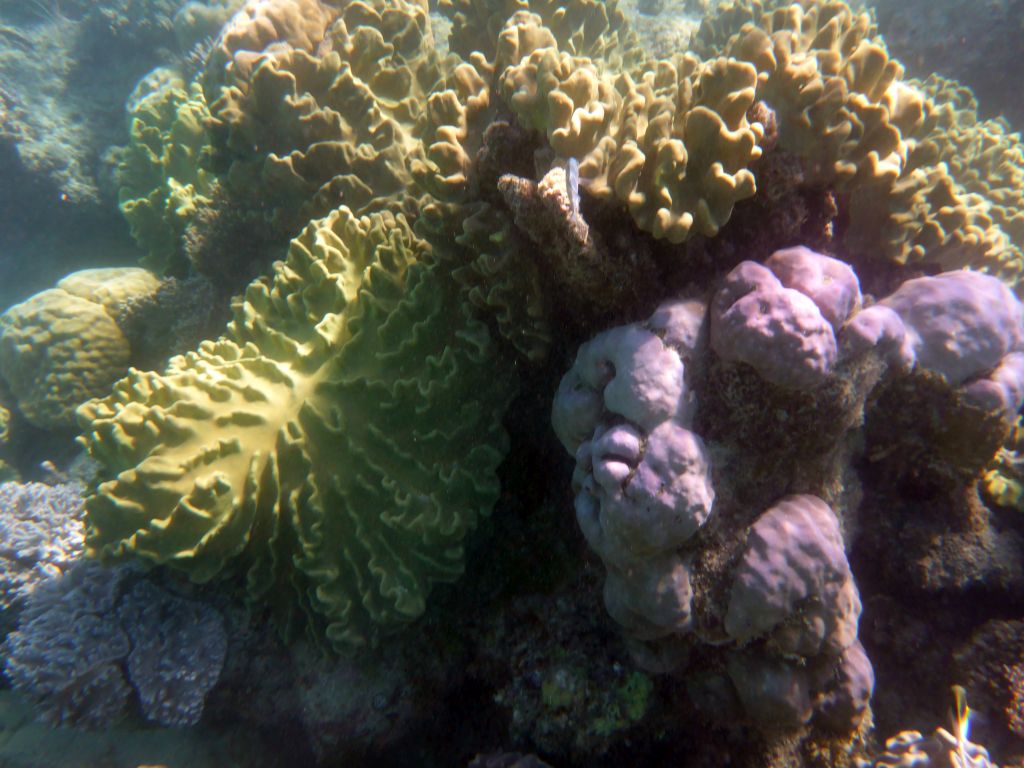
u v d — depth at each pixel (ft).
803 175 8.70
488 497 11.08
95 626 12.42
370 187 14.17
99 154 35.70
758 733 9.61
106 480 10.98
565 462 11.30
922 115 9.82
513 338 10.00
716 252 8.99
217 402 10.65
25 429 23.95
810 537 8.27
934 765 9.68
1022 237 14.94
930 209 10.75
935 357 9.46
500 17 13.71
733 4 21.38
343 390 10.80
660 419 8.19
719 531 8.59
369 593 10.52
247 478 10.36
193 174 21.79
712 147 8.16
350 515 10.58
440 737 12.17
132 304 22.52
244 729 13.03
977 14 26.37
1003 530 11.08
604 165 8.34
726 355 8.15
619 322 9.46
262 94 13.75
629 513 7.98
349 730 11.76
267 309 12.46
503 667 11.30
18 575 15.15
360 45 14.69
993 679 10.44
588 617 10.64
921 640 11.21
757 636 8.56
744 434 8.50
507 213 9.39
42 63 36.52
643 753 10.33
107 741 13.21
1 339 22.12
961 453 10.02
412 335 10.91
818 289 8.05
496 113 9.71
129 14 36.24
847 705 8.94
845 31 10.71
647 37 25.58
